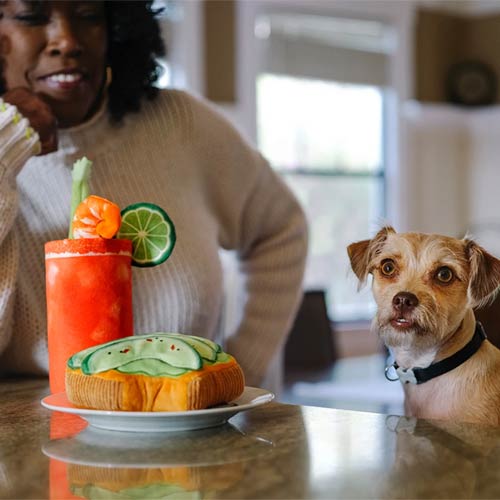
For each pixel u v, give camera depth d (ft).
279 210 5.34
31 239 4.21
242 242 5.32
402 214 16.53
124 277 3.34
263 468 2.12
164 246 3.50
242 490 1.93
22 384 3.93
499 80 17.02
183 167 4.66
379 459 2.19
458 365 3.35
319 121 15.74
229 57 14.44
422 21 16.72
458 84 16.98
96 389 2.50
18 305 4.16
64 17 4.07
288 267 5.32
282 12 15.06
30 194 4.26
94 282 3.25
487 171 17.16
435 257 3.34
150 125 4.65
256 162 5.12
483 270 3.29
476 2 16.92
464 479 1.99
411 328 3.27
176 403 2.47
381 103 16.38
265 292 5.28
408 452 2.27
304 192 15.72
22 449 2.40
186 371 2.49
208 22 14.17
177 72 13.87
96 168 4.41
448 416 3.34
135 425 2.51
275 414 2.85
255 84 14.76
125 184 4.45
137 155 4.52
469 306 3.27
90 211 3.28
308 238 5.52
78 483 2.03
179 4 13.82
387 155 16.48
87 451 2.35
